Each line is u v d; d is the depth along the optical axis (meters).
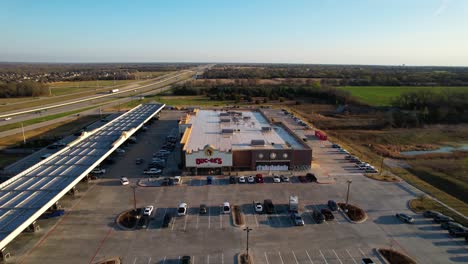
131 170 73.56
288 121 133.88
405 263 41.28
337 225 50.56
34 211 44.81
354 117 144.88
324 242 45.88
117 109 160.25
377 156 88.94
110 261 41.16
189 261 40.50
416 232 48.81
